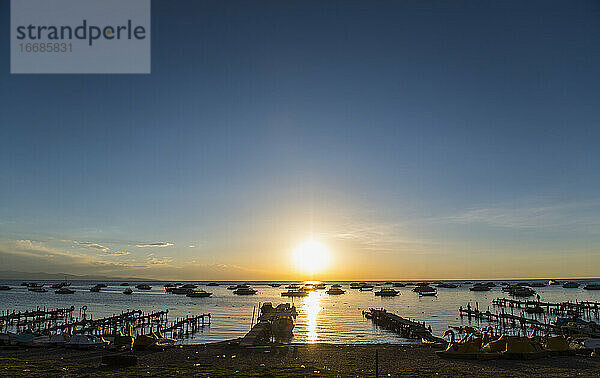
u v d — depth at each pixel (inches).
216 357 1547.7
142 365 1342.3
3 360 1397.6
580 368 1304.1
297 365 1376.7
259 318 3312.0
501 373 1222.3
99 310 4933.6
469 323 3651.6
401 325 3006.9
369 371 1264.8
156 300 6756.9
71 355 1563.7
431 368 1316.4
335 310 5054.1
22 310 4891.7
